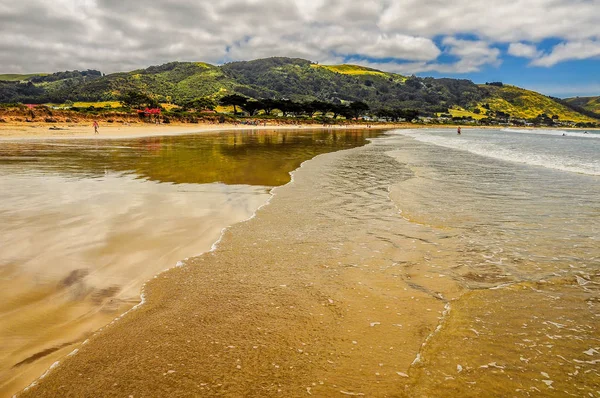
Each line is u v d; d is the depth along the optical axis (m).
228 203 8.94
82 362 3.06
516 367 3.08
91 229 6.50
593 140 53.62
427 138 53.53
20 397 2.66
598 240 6.46
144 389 2.75
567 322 3.80
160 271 4.93
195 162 16.70
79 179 11.55
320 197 9.88
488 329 3.65
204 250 5.74
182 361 3.09
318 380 2.88
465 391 2.79
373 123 142.88
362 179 13.02
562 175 14.73
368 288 4.52
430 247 6.04
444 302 4.20
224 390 2.75
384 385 2.83
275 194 10.22
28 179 11.35
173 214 7.73
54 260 5.10
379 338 3.47
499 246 6.12
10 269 4.77
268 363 3.08
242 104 121.00
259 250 5.78
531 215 8.18
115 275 4.75
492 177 13.97
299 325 3.68
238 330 3.57
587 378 2.96
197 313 3.88
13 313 3.76
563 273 5.05
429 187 11.58
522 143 42.78
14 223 6.70
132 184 10.96
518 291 4.50
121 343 3.34
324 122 117.69
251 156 20.38
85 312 3.86
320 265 5.22
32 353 3.17
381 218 7.81
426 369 3.03
